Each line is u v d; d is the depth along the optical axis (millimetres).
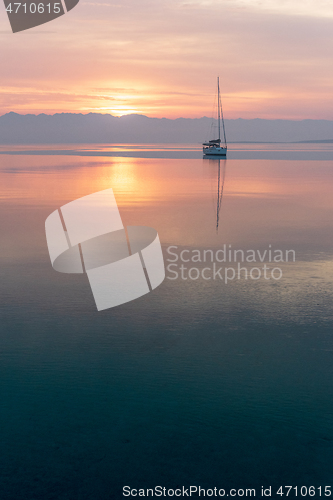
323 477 6094
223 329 10328
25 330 10203
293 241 18516
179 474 6129
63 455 6438
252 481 6020
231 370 8547
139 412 7305
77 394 7766
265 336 9984
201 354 9164
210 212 25828
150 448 6555
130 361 8859
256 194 34125
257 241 18547
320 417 7176
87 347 9422
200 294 12492
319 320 10805
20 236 19422
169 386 8008
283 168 62125
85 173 53344
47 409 7387
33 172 54594
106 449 6539
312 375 8391
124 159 89125
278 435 6789
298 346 9523
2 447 6582
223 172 55094
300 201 30391
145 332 10148
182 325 10523
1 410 7359
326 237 19234
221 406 7445
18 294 12422
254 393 7801
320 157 97750
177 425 6996
